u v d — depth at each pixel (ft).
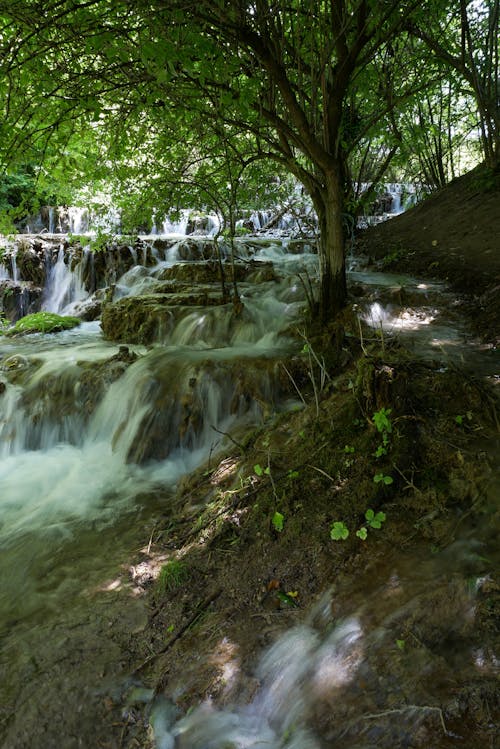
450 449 11.51
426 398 13.30
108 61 14.96
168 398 18.39
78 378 20.75
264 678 8.50
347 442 12.51
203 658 9.15
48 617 10.94
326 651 8.36
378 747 6.70
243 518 11.96
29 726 8.55
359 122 30.14
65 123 17.94
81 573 12.26
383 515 10.43
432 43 31.12
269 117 17.79
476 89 35.40
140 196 25.27
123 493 15.93
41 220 53.78
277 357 19.12
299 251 39.45
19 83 15.05
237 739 7.75
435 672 7.38
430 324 21.62
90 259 37.17
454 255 29.19
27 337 28.73
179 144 22.61
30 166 51.65
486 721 6.54
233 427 17.58
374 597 9.00
